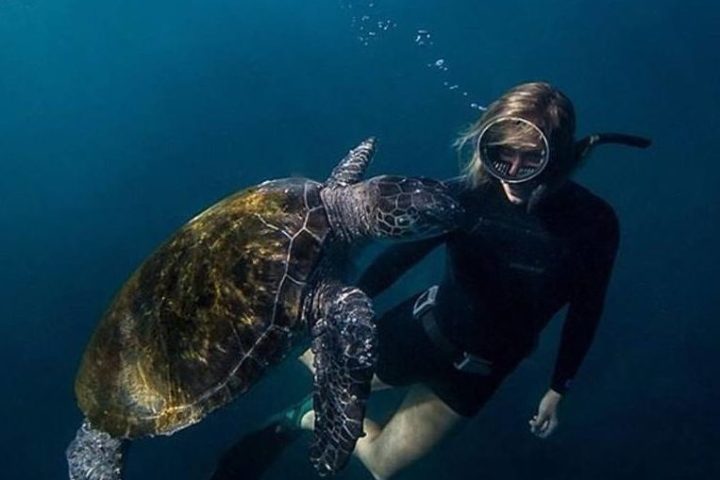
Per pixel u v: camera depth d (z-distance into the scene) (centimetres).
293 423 379
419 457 342
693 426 477
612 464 454
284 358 286
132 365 287
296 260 281
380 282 300
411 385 344
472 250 268
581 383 515
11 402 522
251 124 915
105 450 307
